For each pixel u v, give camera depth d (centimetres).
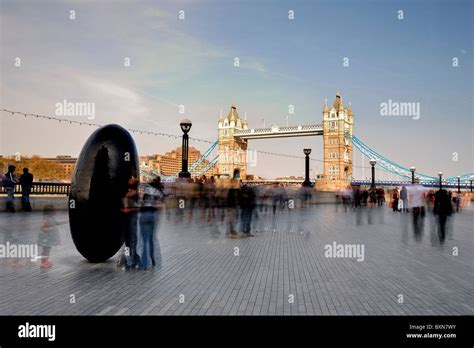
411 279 693
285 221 1886
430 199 2703
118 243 808
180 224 1648
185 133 2177
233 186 1883
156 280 670
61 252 928
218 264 813
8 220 1505
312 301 557
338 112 11962
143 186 795
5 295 570
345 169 12244
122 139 825
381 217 2161
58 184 2358
